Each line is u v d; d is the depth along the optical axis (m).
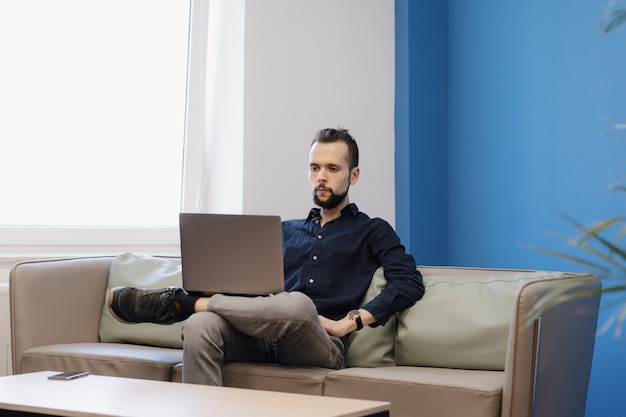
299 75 3.44
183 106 3.63
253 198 3.35
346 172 2.65
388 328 2.49
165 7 3.61
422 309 2.44
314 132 3.46
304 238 2.70
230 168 3.43
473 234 3.29
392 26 3.58
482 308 2.35
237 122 3.39
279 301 2.20
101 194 3.50
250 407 1.63
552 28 2.84
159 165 3.60
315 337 2.24
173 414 1.57
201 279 2.34
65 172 3.43
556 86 2.81
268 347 2.44
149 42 3.58
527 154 2.96
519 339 1.93
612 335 2.54
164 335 2.70
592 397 2.63
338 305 2.55
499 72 3.13
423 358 2.38
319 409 1.61
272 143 3.39
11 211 3.34
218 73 3.55
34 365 2.49
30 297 2.59
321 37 3.48
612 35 2.56
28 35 3.37
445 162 3.50
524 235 2.97
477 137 3.28
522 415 1.94
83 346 2.57
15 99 3.35
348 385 2.12
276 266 2.30
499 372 2.23
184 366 2.17
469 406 1.96
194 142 3.61
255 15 3.38
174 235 3.54
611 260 1.27
